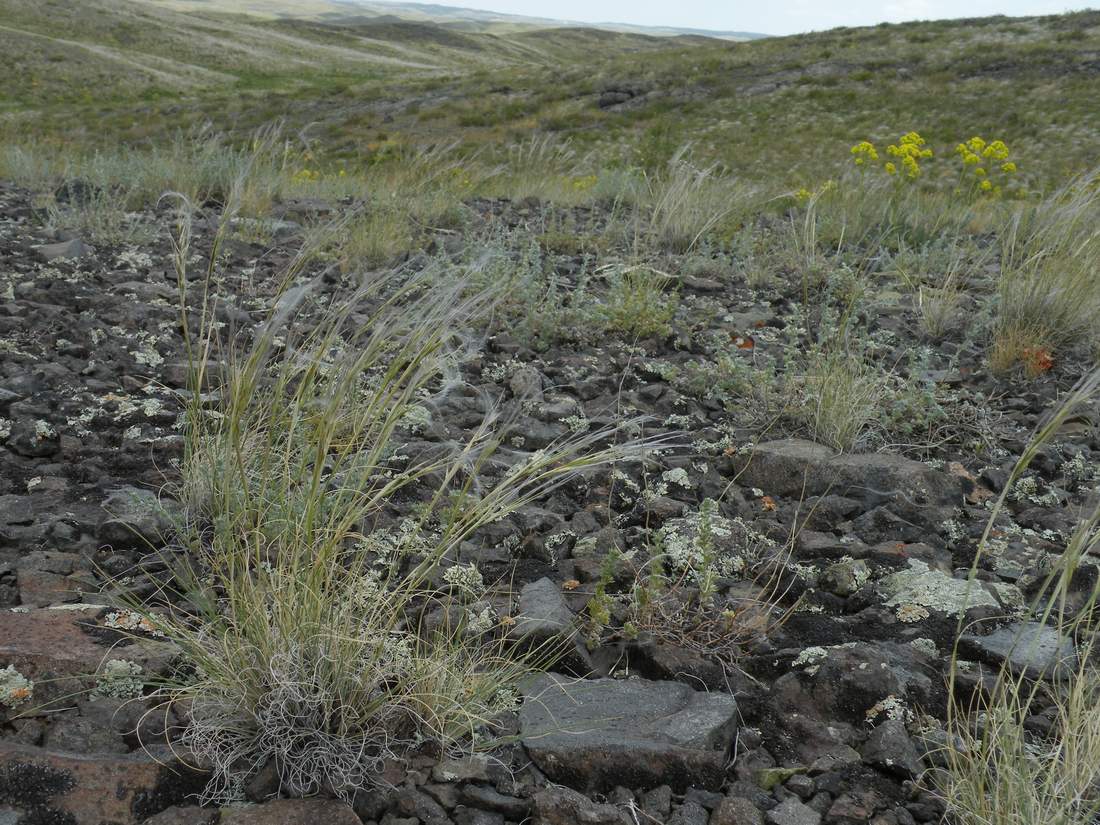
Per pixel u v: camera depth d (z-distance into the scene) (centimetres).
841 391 417
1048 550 330
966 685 251
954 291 605
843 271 652
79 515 318
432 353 247
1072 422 448
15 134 1862
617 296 573
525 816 209
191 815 196
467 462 324
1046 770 212
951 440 431
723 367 479
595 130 3434
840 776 222
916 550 326
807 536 337
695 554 317
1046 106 3114
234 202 273
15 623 249
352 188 1105
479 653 258
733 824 204
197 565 289
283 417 333
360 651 221
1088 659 260
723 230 838
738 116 3438
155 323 526
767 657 267
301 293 265
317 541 241
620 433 412
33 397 407
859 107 3366
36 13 6881
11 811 195
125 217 780
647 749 220
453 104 3950
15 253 657
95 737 216
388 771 215
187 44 7150
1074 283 551
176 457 364
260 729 216
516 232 720
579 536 331
